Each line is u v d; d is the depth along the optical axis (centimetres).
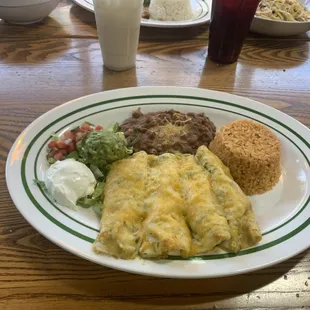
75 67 49
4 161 35
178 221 28
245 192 36
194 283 26
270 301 26
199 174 32
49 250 28
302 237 29
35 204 29
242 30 49
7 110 41
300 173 36
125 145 35
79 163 33
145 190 30
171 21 58
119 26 44
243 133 37
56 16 60
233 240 27
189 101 43
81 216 30
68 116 39
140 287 26
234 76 50
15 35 55
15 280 26
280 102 46
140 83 47
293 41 58
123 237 27
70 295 25
